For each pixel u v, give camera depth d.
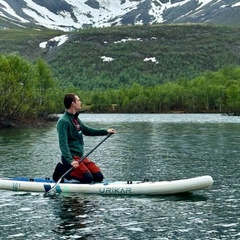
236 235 10.78
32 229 11.27
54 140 41.28
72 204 13.79
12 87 68.88
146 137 44.38
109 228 11.34
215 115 141.00
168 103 187.00
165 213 12.76
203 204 13.84
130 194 15.05
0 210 13.14
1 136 47.00
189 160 25.02
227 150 30.45
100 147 33.94
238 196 14.96
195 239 10.49
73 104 15.03
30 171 21.05
